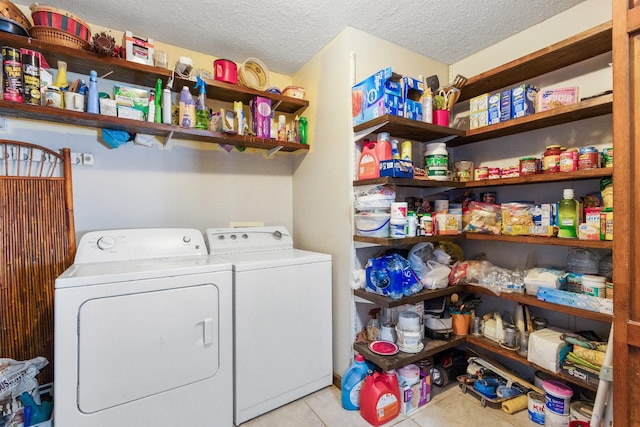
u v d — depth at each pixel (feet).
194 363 4.64
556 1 5.08
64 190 5.32
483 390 5.64
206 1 5.01
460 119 7.10
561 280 4.91
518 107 5.29
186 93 5.70
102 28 5.73
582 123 5.08
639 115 2.71
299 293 5.69
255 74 6.66
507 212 5.52
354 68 5.83
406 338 5.42
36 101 4.45
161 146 6.32
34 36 4.58
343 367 6.13
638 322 2.72
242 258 5.66
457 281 6.04
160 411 4.38
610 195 4.19
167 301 4.44
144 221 6.14
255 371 5.18
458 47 6.56
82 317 3.87
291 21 5.60
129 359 4.16
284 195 7.87
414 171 5.63
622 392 2.81
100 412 3.98
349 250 5.95
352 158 5.89
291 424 5.06
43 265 5.14
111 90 5.76
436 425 5.00
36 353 5.05
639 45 2.71
